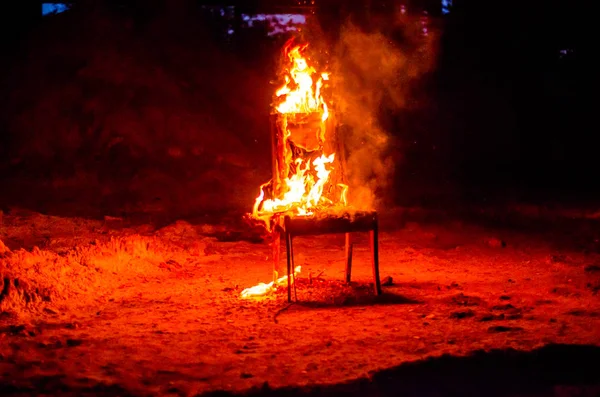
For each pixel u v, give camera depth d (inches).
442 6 799.1
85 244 365.7
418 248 405.1
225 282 316.5
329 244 420.8
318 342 224.4
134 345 223.0
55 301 272.2
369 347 218.5
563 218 513.0
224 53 754.2
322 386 187.6
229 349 219.6
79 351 216.7
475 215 528.4
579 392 200.5
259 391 184.2
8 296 262.1
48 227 448.1
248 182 608.7
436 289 300.0
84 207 531.8
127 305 275.0
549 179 697.6
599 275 328.5
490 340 222.1
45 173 592.1
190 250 384.5
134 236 369.7
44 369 200.8
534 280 319.3
